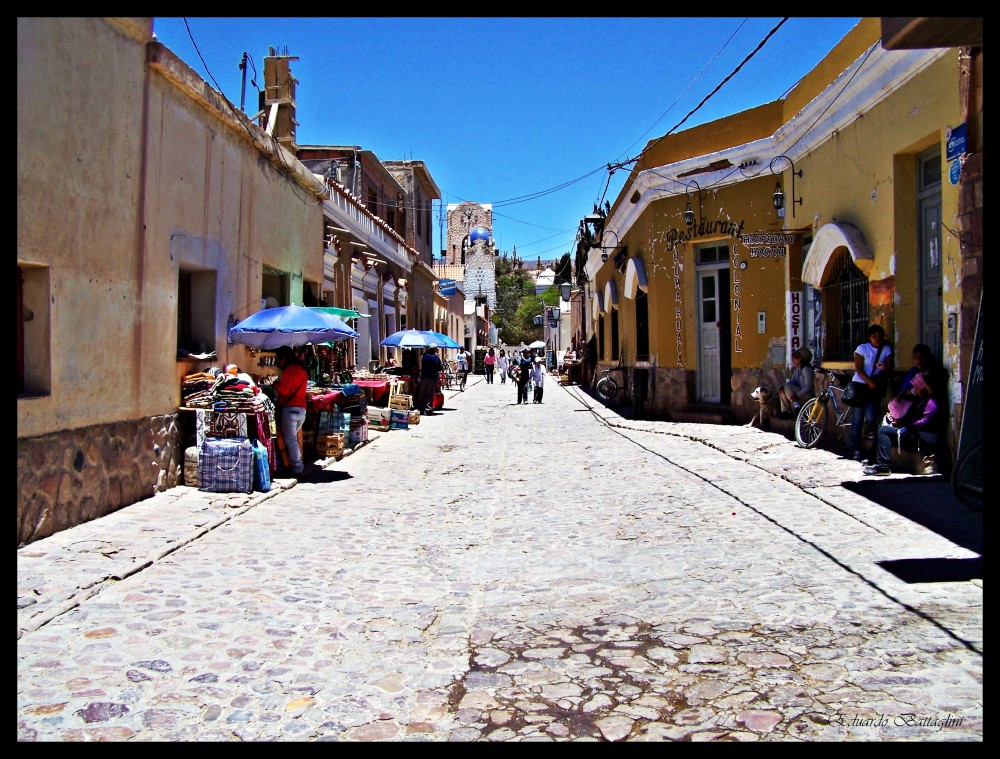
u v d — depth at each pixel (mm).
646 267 17297
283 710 3641
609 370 22516
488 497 8969
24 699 3697
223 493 8664
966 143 7441
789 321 13312
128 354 7812
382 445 14203
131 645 4375
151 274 8289
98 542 6387
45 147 6445
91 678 3939
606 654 4254
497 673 4051
